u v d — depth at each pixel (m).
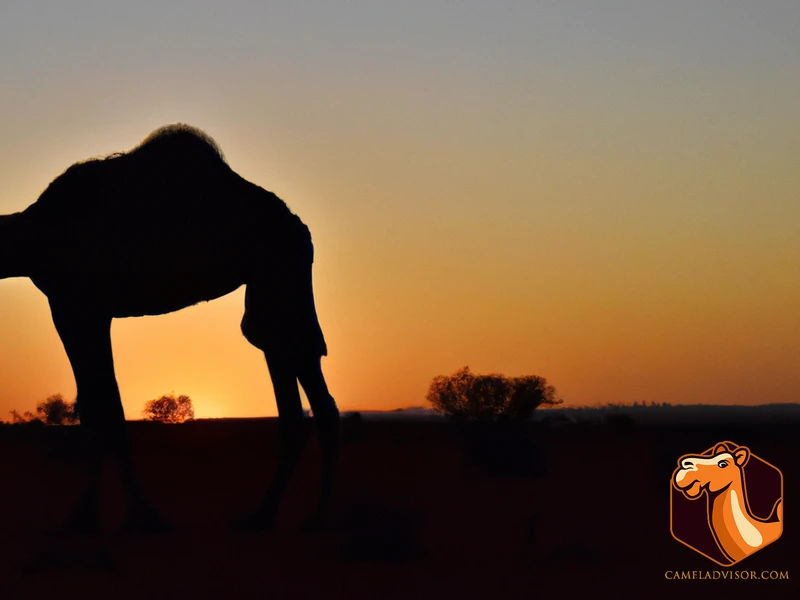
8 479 21.47
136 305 12.58
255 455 32.72
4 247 11.96
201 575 9.84
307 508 15.21
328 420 13.04
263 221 12.91
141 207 12.30
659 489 17.64
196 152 12.83
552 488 18.44
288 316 12.92
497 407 53.94
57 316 12.30
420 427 62.91
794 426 65.94
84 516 12.09
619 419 55.75
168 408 90.44
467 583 9.49
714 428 49.56
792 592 9.31
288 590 9.14
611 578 9.82
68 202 12.24
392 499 15.96
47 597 8.82
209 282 12.75
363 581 9.56
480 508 15.12
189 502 16.14
